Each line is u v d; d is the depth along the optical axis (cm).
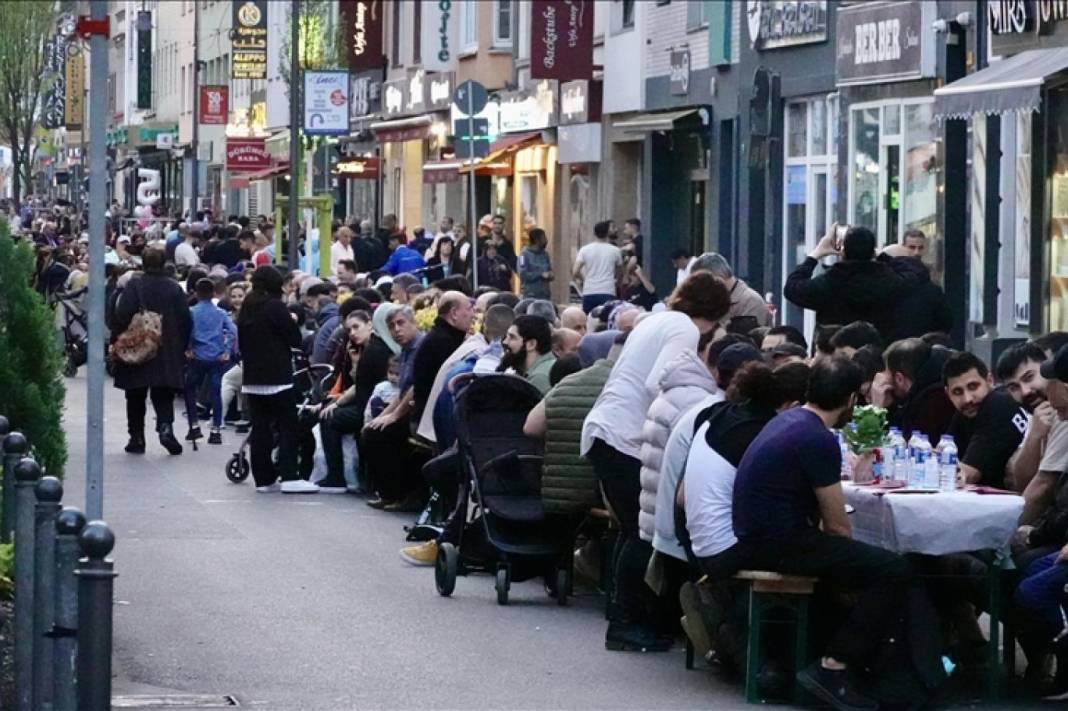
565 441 2248
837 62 4728
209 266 6481
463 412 2370
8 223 2370
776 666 1812
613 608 2058
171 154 15775
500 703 1789
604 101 6644
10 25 11706
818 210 5022
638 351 2080
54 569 1427
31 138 12288
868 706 1755
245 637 2089
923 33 4266
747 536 1780
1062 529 1858
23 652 1547
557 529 2317
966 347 4122
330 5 9019
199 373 4300
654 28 6197
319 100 6156
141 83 16800
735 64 5541
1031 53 3606
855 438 1906
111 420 4772
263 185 12794
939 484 1848
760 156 3488
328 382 3600
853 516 1861
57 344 2381
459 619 2211
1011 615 1864
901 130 4434
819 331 2312
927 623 1766
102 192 1739
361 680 1886
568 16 6588
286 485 3381
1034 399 1947
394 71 9606
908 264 2714
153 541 2775
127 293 3988
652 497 1986
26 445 1733
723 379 1950
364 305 3544
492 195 8188
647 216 6284
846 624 1761
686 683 1891
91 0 1731
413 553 2597
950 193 4162
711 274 2134
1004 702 1814
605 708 1777
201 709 1741
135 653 1995
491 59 7831
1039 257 3750
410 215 9394
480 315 3278
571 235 7119
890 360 2117
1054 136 3703
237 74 10725
